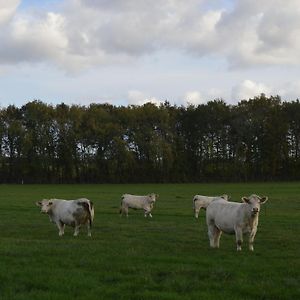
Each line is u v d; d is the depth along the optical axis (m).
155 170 107.12
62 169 105.56
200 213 34.62
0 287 11.63
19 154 103.50
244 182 104.00
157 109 109.62
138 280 12.22
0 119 105.12
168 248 17.81
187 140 114.88
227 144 113.38
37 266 13.99
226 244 19.09
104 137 104.50
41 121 104.62
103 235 22.09
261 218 30.23
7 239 20.09
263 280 12.26
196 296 10.77
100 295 10.90
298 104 112.31
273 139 108.56
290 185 83.12
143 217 31.62
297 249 17.86
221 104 113.06
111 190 71.62
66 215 21.58
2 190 72.56
